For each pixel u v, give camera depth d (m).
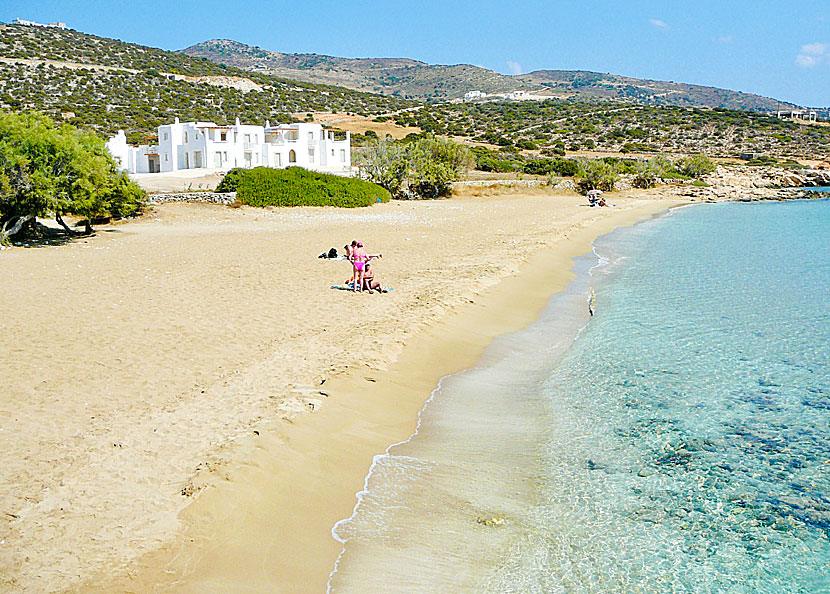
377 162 54.75
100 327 13.04
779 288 19.42
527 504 7.26
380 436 8.86
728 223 41.34
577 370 12.01
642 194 67.06
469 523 6.84
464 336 13.88
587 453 8.58
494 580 5.93
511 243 27.28
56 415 8.67
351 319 14.12
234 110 124.69
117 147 65.25
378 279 18.91
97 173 29.09
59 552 5.79
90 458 7.49
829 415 9.82
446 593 5.74
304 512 6.80
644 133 122.56
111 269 19.86
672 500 7.38
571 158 92.06
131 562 5.73
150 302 15.34
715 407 10.15
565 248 27.95
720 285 20.02
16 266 20.45
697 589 5.84
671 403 10.34
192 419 8.65
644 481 7.82
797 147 110.69
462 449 8.65
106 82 125.38
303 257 22.53
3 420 8.45
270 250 24.23
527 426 9.48
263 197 42.28
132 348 11.69
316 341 12.37
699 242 31.23
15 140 25.75
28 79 117.06
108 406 9.03
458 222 36.28
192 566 5.77
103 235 29.19
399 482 7.64
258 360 11.16
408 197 55.34
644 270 23.08
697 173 80.88
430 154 57.62
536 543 6.52
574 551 6.39
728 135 120.00
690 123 130.12
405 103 185.75
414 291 17.14
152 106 115.19
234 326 13.30
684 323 15.34
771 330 14.62
